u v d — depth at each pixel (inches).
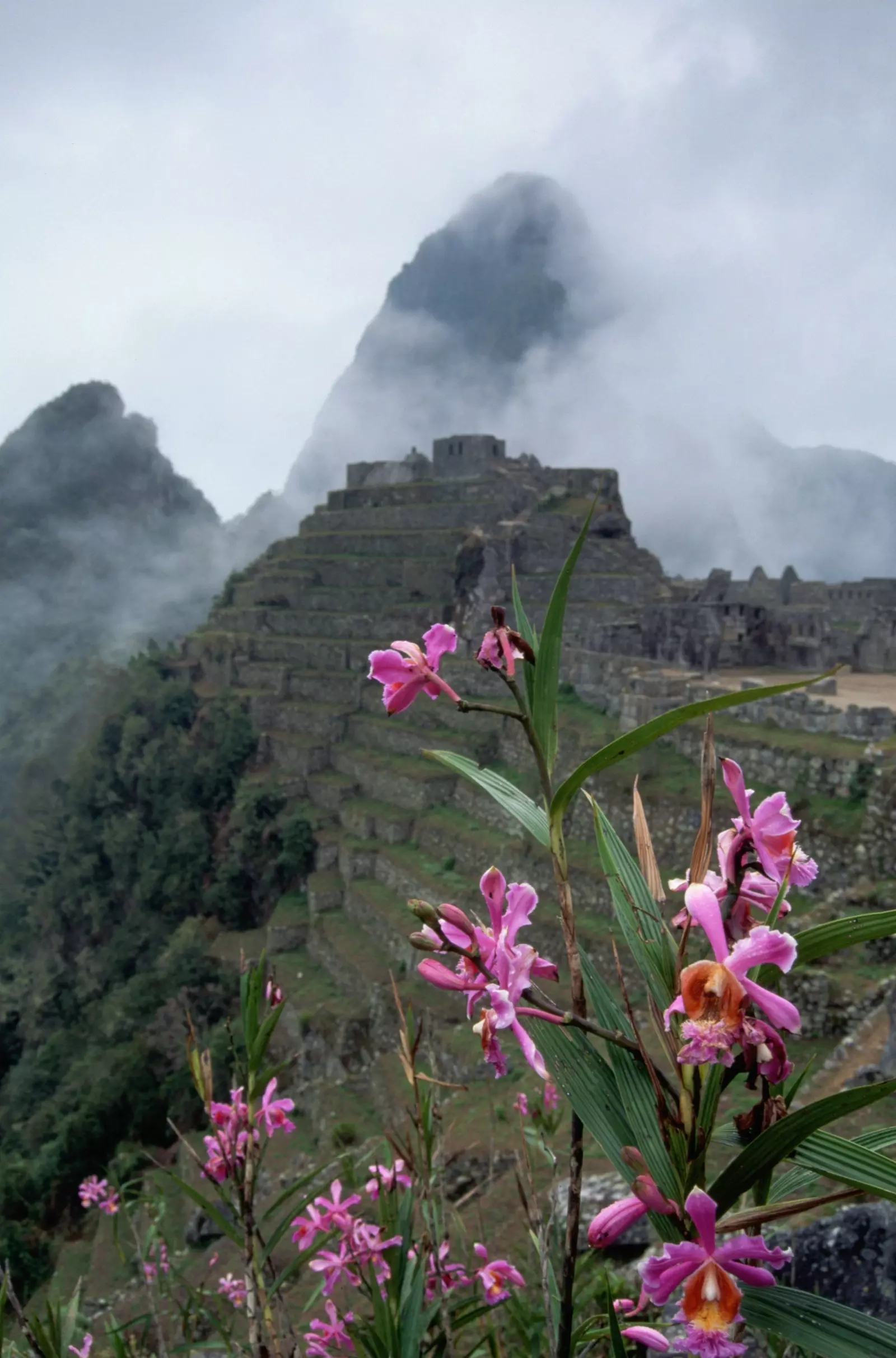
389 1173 145.2
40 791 2883.9
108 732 2356.1
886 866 626.5
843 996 515.2
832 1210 264.4
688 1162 72.4
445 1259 136.8
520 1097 191.8
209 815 1951.3
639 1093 77.3
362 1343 111.7
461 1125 524.1
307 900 1440.7
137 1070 1190.3
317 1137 867.4
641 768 879.1
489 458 2262.6
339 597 2110.0
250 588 2425.0
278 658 2118.6
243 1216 117.4
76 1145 1133.1
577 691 1138.7
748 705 840.9
